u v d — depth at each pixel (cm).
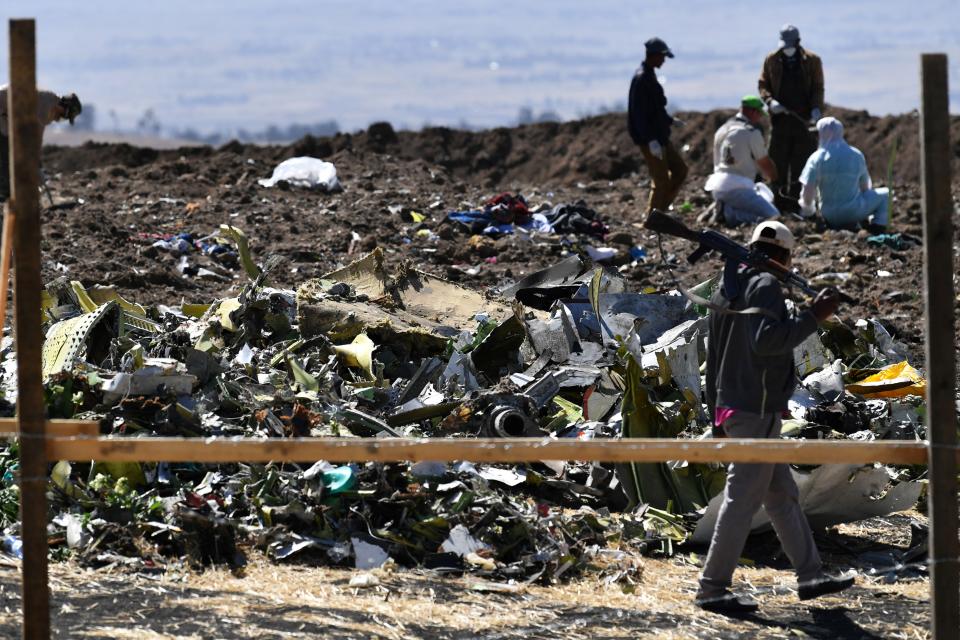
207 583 1992
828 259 4900
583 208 5541
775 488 2025
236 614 1855
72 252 4447
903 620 1984
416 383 2892
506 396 2706
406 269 3516
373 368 2983
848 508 2403
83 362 2719
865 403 2928
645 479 2503
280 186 5866
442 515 2275
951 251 1530
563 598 2042
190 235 4838
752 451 1628
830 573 2248
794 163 5828
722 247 1981
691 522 2411
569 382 2928
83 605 1852
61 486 2230
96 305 3250
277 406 2670
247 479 2353
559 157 8962
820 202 5441
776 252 1992
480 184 7925
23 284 1512
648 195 6488
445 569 2139
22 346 1527
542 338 3112
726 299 1970
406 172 6606
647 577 2175
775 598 2092
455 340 3091
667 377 2866
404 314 3281
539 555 2164
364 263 3528
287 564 2119
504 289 3688
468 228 5212
